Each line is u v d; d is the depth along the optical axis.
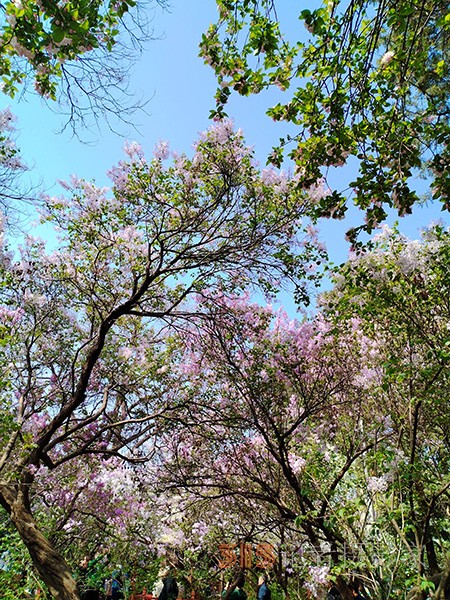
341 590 5.66
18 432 5.50
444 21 3.10
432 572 5.30
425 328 5.52
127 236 7.26
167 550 9.23
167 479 7.23
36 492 7.49
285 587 7.33
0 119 6.13
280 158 4.00
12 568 6.06
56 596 4.93
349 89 3.40
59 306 7.82
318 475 5.75
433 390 4.96
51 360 7.96
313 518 5.52
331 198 3.91
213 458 7.52
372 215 3.99
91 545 8.04
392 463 5.11
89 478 7.96
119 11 3.14
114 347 8.30
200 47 3.73
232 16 3.58
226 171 6.59
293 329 7.52
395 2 3.02
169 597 7.95
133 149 6.97
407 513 5.06
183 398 7.93
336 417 7.25
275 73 3.75
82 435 8.20
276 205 6.68
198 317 7.34
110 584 7.99
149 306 7.90
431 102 3.58
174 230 6.58
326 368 7.35
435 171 3.69
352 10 3.03
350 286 5.39
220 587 10.67
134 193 6.93
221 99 3.93
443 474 5.70
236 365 7.26
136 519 7.54
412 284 5.51
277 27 3.46
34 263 7.34
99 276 7.57
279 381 7.27
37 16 2.81
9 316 7.24
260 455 7.31
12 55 3.48
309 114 3.79
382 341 6.42
